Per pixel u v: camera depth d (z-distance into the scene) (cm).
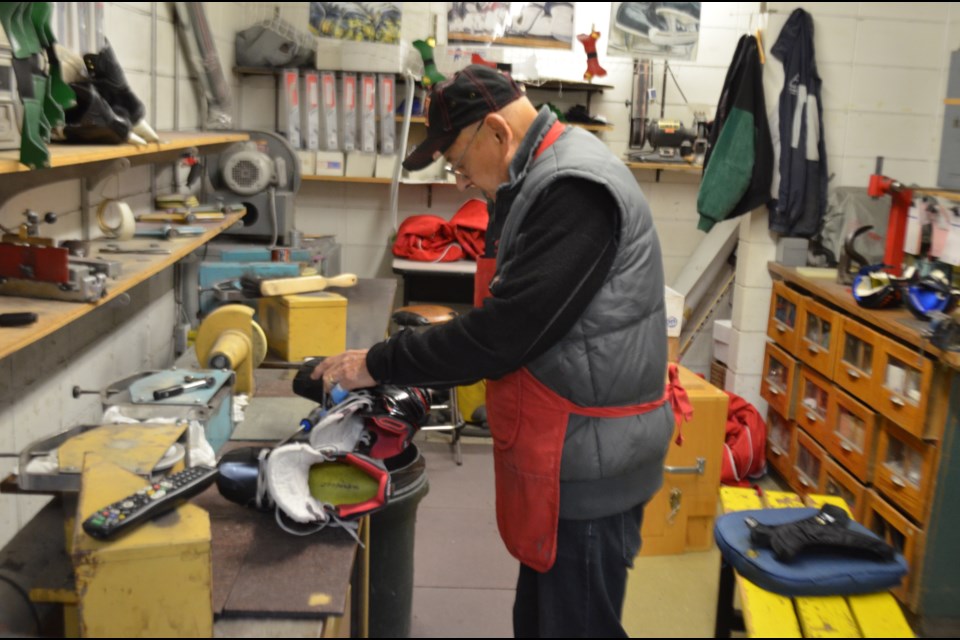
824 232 393
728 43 501
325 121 479
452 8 494
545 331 150
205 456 164
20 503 237
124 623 116
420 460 196
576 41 502
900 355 281
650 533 326
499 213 169
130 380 194
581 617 168
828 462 334
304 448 151
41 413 246
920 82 391
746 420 389
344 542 147
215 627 123
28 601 129
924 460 272
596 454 161
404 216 519
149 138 234
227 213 354
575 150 156
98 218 275
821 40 385
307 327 262
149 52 360
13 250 186
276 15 487
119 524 114
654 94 497
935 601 272
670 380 222
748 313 410
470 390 430
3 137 162
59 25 259
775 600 217
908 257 334
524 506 165
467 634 261
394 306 532
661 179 520
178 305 382
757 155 380
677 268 532
